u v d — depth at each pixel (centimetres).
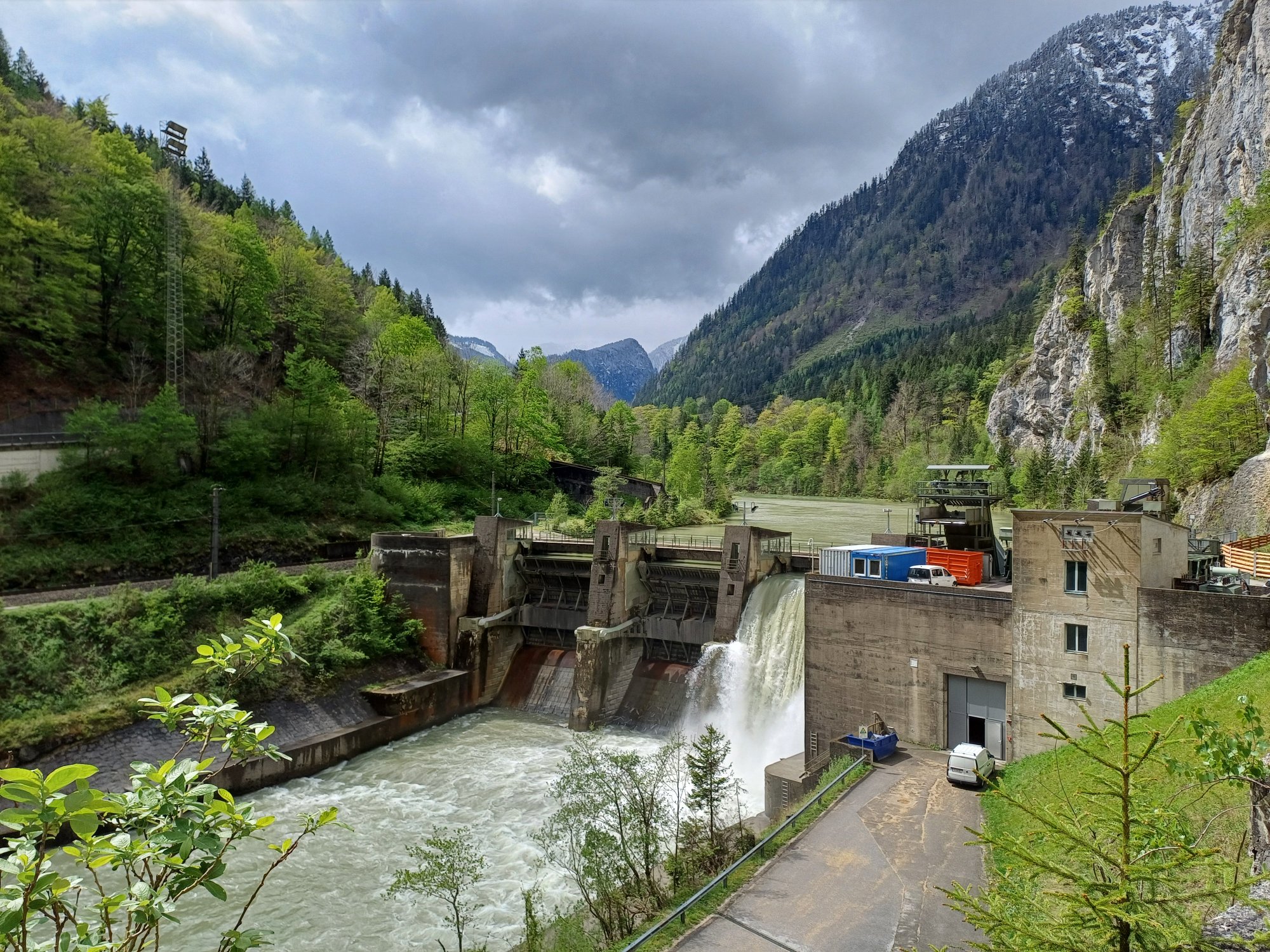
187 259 9338
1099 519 3556
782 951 2297
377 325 13600
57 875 615
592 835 2872
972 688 3934
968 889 1255
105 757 4322
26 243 7644
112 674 4688
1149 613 3431
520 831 4156
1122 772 1048
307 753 4859
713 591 6234
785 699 5169
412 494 9706
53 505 6294
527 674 6562
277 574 5944
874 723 4019
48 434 7275
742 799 4497
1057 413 19100
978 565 4328
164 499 7088
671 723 5722
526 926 2938
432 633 6284
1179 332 13738
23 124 8062
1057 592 3662
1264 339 8794
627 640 6266
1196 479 9244
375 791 4666
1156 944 974
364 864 3847
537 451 12538
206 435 7988
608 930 2595
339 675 5569
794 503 18012
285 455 8725
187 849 692
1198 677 3306
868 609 4184
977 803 3284
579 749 5147
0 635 4444
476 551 6619
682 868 2861
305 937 3291
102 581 6156
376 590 6141
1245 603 3225
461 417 12325
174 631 5119
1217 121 14700
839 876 2728
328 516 8425
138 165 9225
